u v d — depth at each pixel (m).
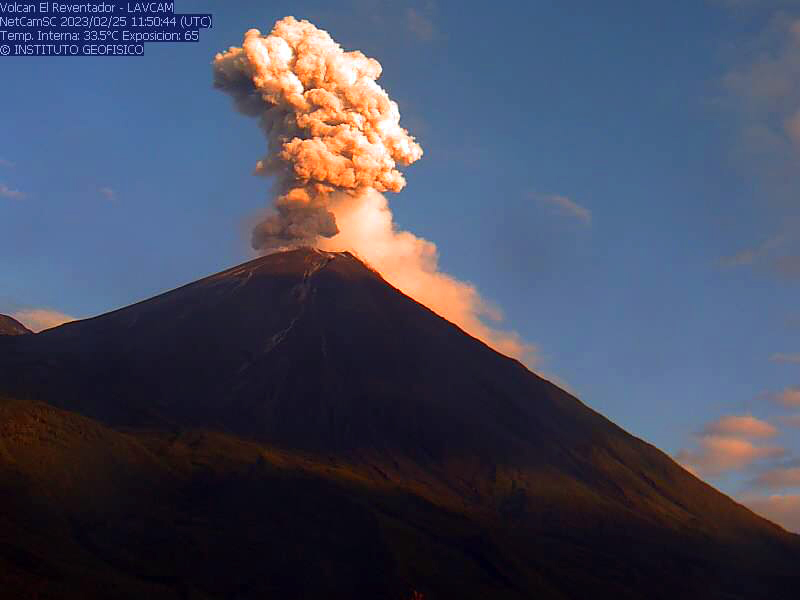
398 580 166.88
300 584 165.38
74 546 163.38
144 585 156.75
